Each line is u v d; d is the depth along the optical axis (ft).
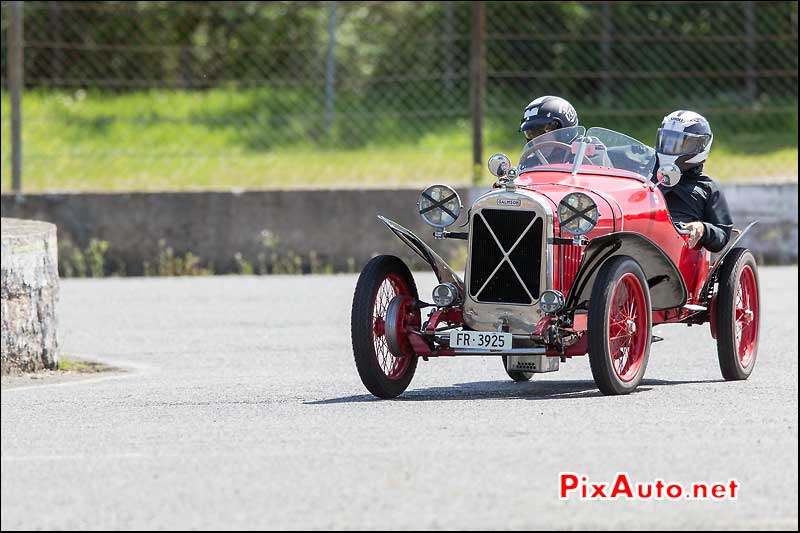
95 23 223.71
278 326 122.11
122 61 229.86
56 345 100.94
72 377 97.30
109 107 223.71
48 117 216.33
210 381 94.07
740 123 207.82
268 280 152.35
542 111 94.32
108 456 66.64
